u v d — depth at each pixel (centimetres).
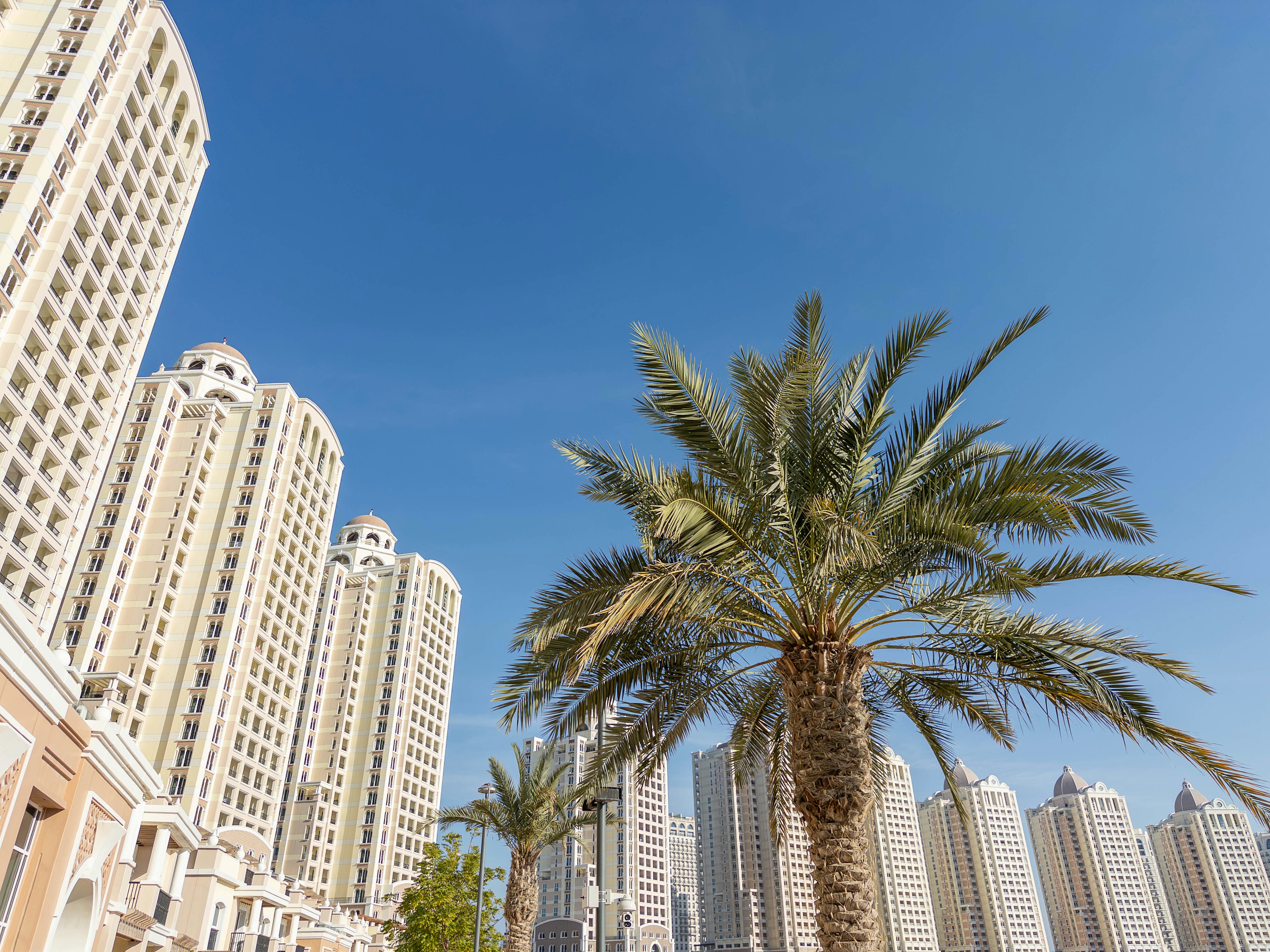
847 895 1113
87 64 6009
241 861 4144
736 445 1234
